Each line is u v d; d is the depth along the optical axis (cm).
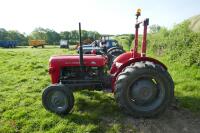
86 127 526
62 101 577
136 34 679
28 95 742
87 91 738
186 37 1110
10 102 679
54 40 8019
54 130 515
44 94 582
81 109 616
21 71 1151
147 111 560
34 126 540
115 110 607
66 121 548
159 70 555
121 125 534
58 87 575
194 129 518
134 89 568
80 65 639
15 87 855
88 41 3041
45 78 971
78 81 642
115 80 598
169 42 1310
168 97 561
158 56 1477
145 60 583
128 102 560
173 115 580
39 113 591
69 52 2531
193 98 669
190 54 989
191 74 886
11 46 4575
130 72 552
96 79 641
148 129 521
